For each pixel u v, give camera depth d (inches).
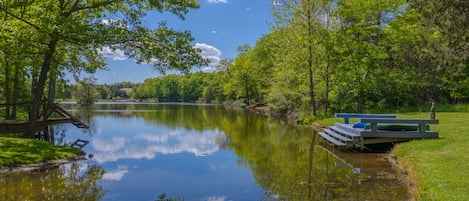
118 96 4598.9
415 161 308.0
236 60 2300.7
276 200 246.2
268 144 530.9
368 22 889.5
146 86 4136.3
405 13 876.6
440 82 967.0
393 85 952.3
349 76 894.4
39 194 263.6
